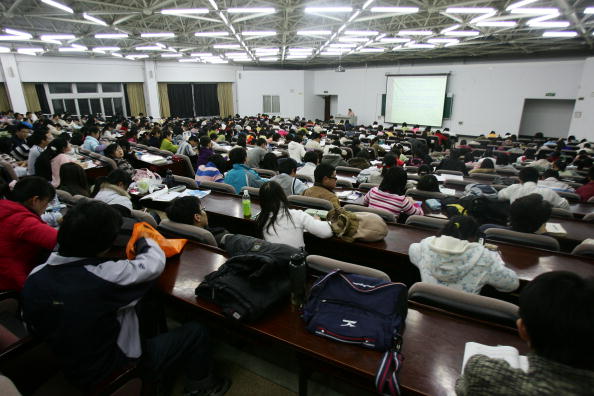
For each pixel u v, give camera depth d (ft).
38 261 5.66
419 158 21.99
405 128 41.60
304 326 4.39
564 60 39.81
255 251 5.13
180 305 5.18
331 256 8.46
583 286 2.42
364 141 31.78
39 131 15.17
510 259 6.26
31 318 3.74
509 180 14.64
